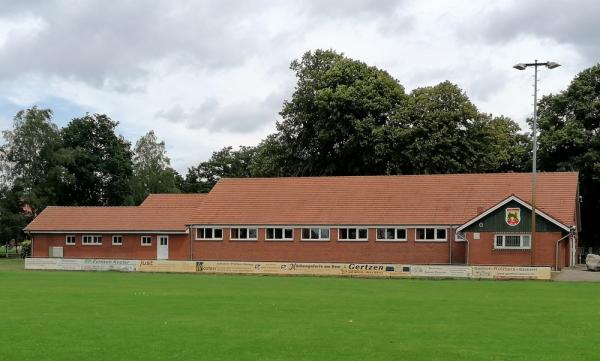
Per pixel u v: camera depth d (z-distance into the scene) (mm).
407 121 77938
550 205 60406
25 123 91375
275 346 18828
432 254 61250
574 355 17641
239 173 141000
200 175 141250
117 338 20078
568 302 30766
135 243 70375
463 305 29281
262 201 69125
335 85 83125
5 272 56406
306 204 67312
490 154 78562
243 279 47875
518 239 56906
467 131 78000
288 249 65438
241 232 67062
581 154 76000
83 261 59594
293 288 39094
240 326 22562
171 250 69000
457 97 77625
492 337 20406
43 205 90375
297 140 85812
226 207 69375
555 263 55875
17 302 30406
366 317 25000
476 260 57906
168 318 24594
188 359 17094
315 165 84312
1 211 87250
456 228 60438
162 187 111812
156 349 18375
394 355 17625
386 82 81562
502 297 33250
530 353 17906
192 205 73750
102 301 30859
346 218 64250
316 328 22141
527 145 83562
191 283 43281
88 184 102500
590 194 78062
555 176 63375
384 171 80312
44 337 20281
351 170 81938
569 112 79438
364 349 18422
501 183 64250
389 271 50750
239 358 17219
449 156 76188
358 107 79438
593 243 80750
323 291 36844
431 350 18297
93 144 104000
